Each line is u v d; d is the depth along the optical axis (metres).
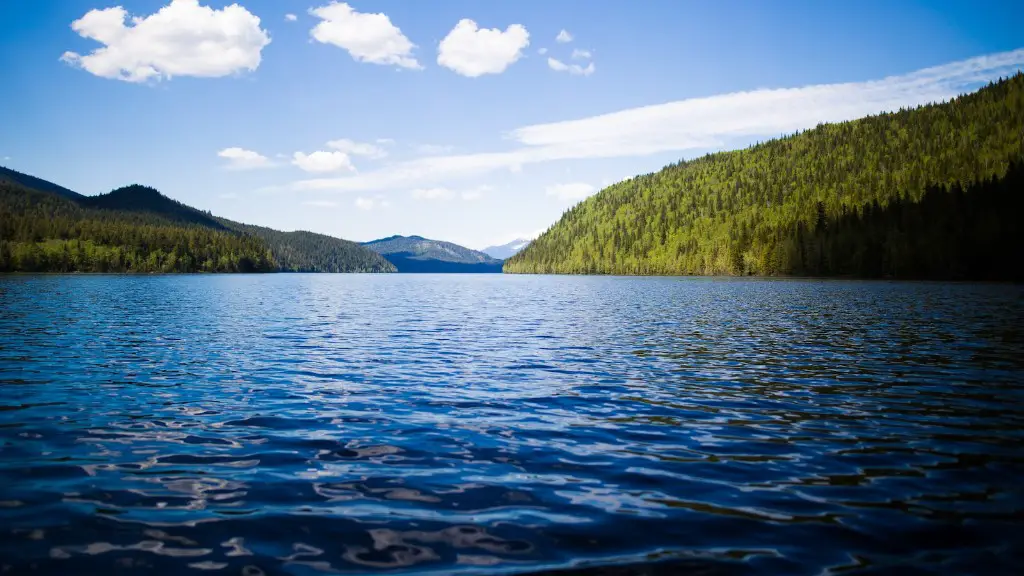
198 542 7.96
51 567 7.16
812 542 8.02
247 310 56.00
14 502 9.32
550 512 9.13
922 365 24.28
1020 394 18.69
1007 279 132.75
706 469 11.34
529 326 41.91
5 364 23.31
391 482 10.52
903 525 8.59
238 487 10.19
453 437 13.62
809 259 180.12
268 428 14.31
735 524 8.66
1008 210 147.75
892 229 164.38
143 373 21.84
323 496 9.78
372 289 126.00
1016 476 10.84
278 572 7.12
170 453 12.18
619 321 45.56
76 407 16.30
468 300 79.69
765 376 21.91
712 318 47.66
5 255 196.88
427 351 28.91
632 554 7.66
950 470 11.23
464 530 8.43
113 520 8.68
